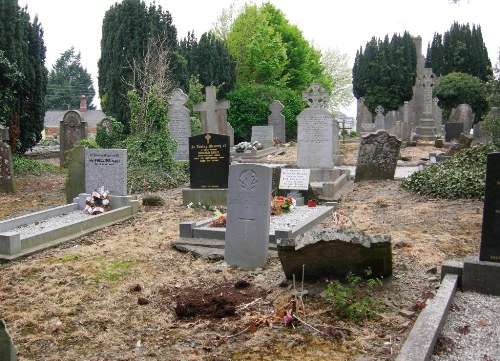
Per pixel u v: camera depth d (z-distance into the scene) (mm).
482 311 5328
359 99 46688
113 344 5180
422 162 19906
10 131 20328
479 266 5836
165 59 26281
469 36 45875
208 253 8188
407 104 39625
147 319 5766
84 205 11992
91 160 12211
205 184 12672
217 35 48438
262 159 23938
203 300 6098
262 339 5094
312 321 5445
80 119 22953
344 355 4727
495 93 20000
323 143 16469
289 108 37438
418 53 41188
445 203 11547
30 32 21656
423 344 4312
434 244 8203
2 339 3707
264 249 7430
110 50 27875
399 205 11719
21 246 8422
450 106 40844
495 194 5816
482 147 15219
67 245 9141
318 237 6281
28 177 18531
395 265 7117
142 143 16828
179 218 11188
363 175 15547
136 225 10664
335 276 6523
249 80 44781
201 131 22922
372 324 5328
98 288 6824
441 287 5660
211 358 4773
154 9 28469
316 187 13648
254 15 46656
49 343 5238
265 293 6352
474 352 4473
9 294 6656
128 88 27219
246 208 7516
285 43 49375
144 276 7273
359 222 10109
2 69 18766
